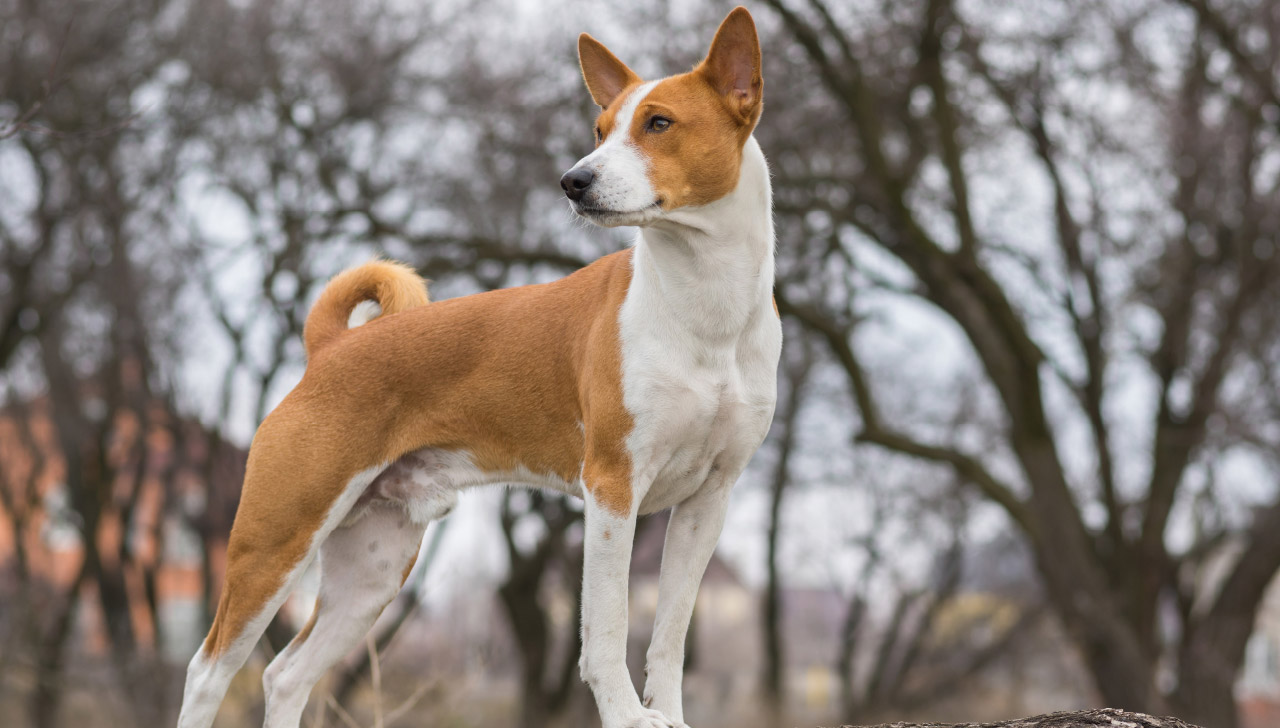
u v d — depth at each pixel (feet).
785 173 46.93
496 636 83.46
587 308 15.16
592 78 15.74
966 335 47.62
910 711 93.25
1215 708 51.72
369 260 17.38
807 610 157.58
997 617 94.27
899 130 49.85
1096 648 47.01
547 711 69.82
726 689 150.71
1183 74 47.01
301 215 48.06
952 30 45.88
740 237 14.14
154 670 63.67
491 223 52.29
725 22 13.85
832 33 44.21
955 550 87.86
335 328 16.62
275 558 15.34
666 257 14.07
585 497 14.40
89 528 70.64
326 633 16.46
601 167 13.42
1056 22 45.11
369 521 16.57
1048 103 46.85
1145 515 53.67
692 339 14.21
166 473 73.97
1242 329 51.98
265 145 51.11
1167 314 51.21
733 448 14.82
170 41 49.55
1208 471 57.00
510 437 15.55
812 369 74.33
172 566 98.53
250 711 47.01
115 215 52.54
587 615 14.03
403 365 15.60
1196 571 59.77
